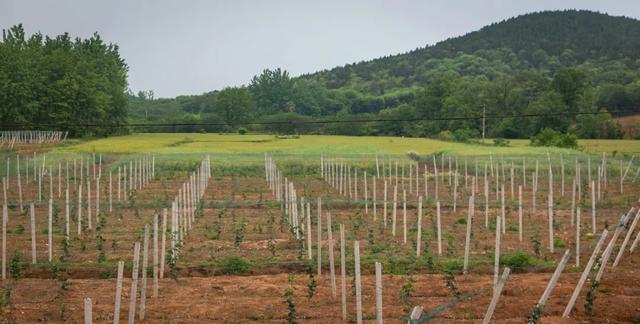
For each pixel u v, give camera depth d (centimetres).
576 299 1560
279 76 16912
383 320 1435
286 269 1994
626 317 1473
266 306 1558
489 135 10625
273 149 7112
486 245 2309
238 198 3803
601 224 2756
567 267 1966
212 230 2623
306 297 1641
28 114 9850
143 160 4959
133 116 14425
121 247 2302
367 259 2053
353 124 11862
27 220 2897
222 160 5709
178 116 14812
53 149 7112
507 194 3956
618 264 1997
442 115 11062
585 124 9888
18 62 9788
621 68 15900
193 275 1942
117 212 3141
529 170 5103
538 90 10900
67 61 10306
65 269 1938
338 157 5978
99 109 10350
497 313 1498
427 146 7606
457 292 1642
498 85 11075
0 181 4528
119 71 12675
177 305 1573
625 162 5416
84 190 4159
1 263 2027
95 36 12369
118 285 1345
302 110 16700
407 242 2369
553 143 7719
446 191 4134
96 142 8562
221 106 13050
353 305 1568
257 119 13212
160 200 3544
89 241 2398
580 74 10469
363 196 3881
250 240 2414
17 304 1580
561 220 2870
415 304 1570
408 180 4731
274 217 2805
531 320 1330
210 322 1455
